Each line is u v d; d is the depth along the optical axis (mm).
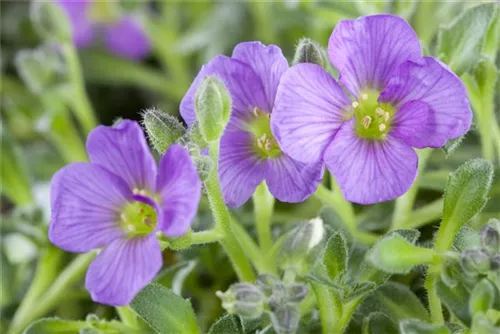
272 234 185
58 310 195
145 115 160
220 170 164
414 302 166
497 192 175
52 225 156
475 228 175
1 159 197
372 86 160
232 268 185
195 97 156
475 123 177
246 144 164
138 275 152
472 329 152
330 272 159
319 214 172
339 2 188
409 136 157
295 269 159
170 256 190
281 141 155
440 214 178
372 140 158
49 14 202
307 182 160
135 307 160
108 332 169
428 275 159
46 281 192
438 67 155
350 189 156
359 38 158
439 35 174
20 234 193
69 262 198
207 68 163
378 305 167
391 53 159
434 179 182
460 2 198
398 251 154
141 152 155
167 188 152
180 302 161
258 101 164
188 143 157
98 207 157
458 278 154
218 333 161
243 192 164
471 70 175
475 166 159
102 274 154
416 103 156
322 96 157
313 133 156
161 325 160
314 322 166
